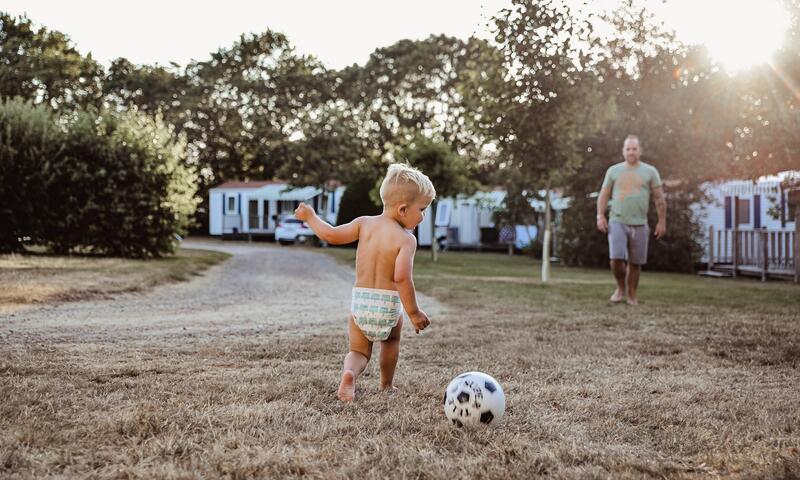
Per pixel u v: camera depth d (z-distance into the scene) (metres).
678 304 8.75
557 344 5.42
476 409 2.95
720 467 2.48
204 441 2.68
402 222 3.71
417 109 44.84
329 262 19.83
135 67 51.75
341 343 5.43
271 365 4.44
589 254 22.05
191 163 49.50
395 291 3.61
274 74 49.81
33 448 2.54
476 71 12.88
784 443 2.79
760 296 10.12
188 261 17.59
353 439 2.73
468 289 10.77
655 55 20.31
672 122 20.12
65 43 46.62
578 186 22.31
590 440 2.82
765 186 19.02
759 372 4.36
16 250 17.58
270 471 2.33
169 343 5.39
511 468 2.40
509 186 29.70
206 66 50.19
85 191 17.86
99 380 3.82
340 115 39.81
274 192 42.66
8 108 17.97
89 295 8.98
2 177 17.03
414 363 4.61
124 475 2.28
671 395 3.67
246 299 9.71
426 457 2.50
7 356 4.48
